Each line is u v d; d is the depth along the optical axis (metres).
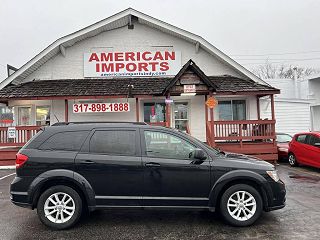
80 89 15.47
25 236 5.40
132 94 14.82
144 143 5.89
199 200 5.69
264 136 14.62
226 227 5.71
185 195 5.70
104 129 5.96
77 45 17.02
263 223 5.88
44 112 16.67
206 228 5.68
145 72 16.97
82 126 6.02
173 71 17.00
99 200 5.68
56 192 5.71
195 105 16.50
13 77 15.94
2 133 14.84
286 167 13.42
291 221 5.98
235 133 15.02
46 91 15.30
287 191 8.62
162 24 16.41
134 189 5.70
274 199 5.76
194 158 5.74
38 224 6.05
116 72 16.95
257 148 14.58
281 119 21.56
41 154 5.76
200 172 5.70
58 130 5.98
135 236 5.34
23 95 14.90
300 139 13.19
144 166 5.71
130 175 5.71
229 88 15.17
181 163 5.73
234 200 5.75
